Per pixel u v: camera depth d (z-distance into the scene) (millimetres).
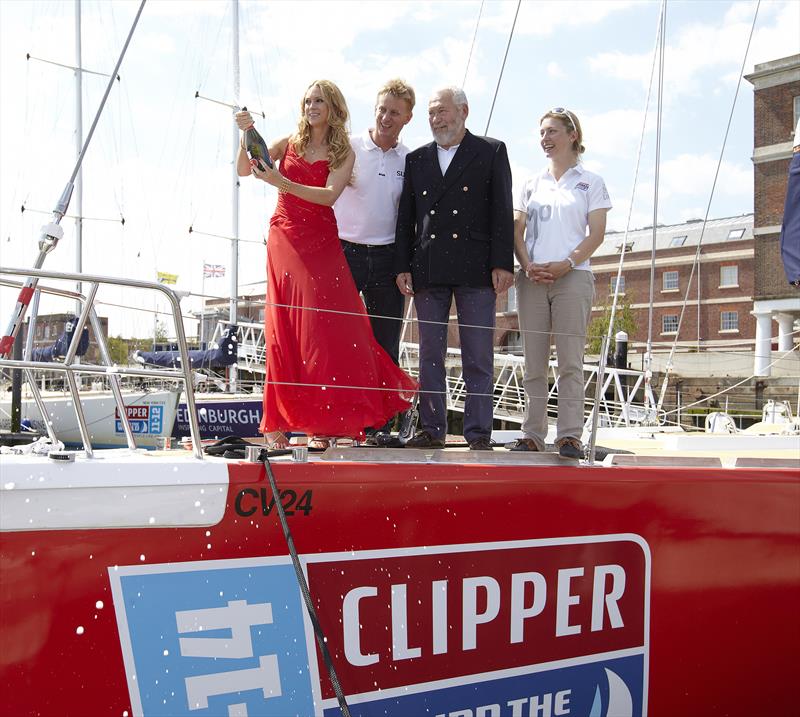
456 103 3545
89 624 2168
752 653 3359
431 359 3549
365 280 3879
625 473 3117
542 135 3801
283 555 2438
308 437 3514
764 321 22828
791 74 22516
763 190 23078
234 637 2338
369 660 2533
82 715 2148
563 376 3547
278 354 3078
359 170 3842
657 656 3137
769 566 3381
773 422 7223
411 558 2635
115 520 2213
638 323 33562
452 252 3494
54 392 6012
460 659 2701
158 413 5965
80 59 15602
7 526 2092
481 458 2959
